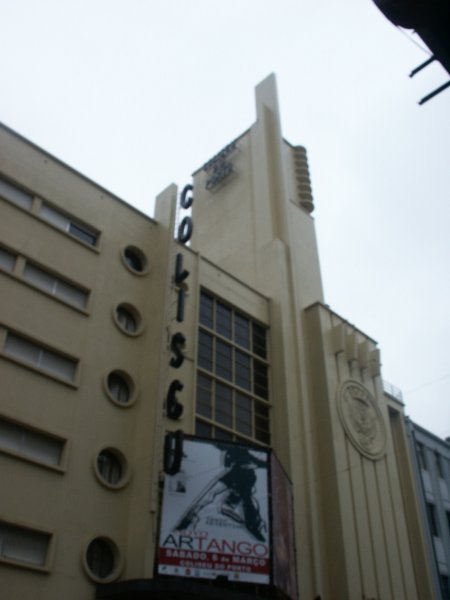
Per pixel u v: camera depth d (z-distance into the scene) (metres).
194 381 26.11
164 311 24.59
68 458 20.09
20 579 17.41
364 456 31.06
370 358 35.50
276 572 20.61
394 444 38.03
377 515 29.72
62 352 21.77
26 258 22.39
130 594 18.34
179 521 20.20
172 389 23.23
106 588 18.34
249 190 39.91
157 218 28.27
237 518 21.02
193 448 21.92
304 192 41.38
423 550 33.94
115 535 20.05
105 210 26.23
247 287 32.59
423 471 39.81
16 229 22.58
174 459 20.81
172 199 28.22
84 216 25.28
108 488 20.59
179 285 26.52
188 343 26.94
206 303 29.72
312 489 28.17
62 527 18.91
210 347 28.48
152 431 21.73
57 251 23.48
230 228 39.38
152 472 20.81
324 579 26.33
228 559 20.06
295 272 35.28
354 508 28.69
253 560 20.36
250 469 22.38
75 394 21.39
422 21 9.12
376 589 27.25
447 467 42.03
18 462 18.92
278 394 30.23
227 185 41.84
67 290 23.42
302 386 31.05
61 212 24.69
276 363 31.23
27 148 24.53
